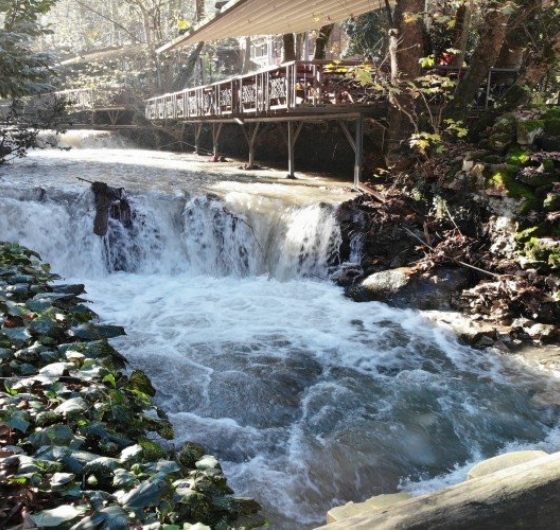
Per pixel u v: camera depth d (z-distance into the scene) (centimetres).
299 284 927
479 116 1084
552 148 865
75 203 1018
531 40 1102
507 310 755
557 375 639
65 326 445
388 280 841
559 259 752
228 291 909
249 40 2827
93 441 308
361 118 1120
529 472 116
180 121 2167
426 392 600
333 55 2186
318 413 559
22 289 491
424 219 936
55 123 1364
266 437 516
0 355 373
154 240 1034
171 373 613
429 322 767
